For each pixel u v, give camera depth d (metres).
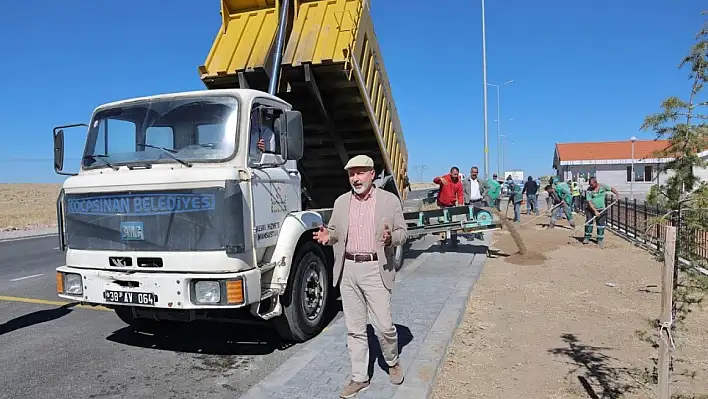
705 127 3.46
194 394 4.57
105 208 5.09
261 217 5.14
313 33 7.26
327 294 6.35
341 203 4.31
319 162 8.78
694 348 5.36
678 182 3.52
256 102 5.38
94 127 5.63
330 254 6.55
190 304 4.69
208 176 4.72
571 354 5.25
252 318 6.62
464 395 4.30
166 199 4.84
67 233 5.31
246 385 4.75
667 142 3.70
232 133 5.06
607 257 11.11
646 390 4.38
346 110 7.94
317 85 7.40
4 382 4.89
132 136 5.42
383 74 8.81
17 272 11.16
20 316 7.30
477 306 7.10
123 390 4.68
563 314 6.70
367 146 8.81
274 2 7.54
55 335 6.36
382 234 4.09
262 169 5.28
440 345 5.16
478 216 10.41
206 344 5.91
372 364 4.72
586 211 13.14
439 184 12.09
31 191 69.50
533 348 5.43
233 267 4.72
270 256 5.42
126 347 5.86
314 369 4.61
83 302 5.15
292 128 5.33
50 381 4.90
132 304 4.84
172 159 5.11
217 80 7.37
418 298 7.07
